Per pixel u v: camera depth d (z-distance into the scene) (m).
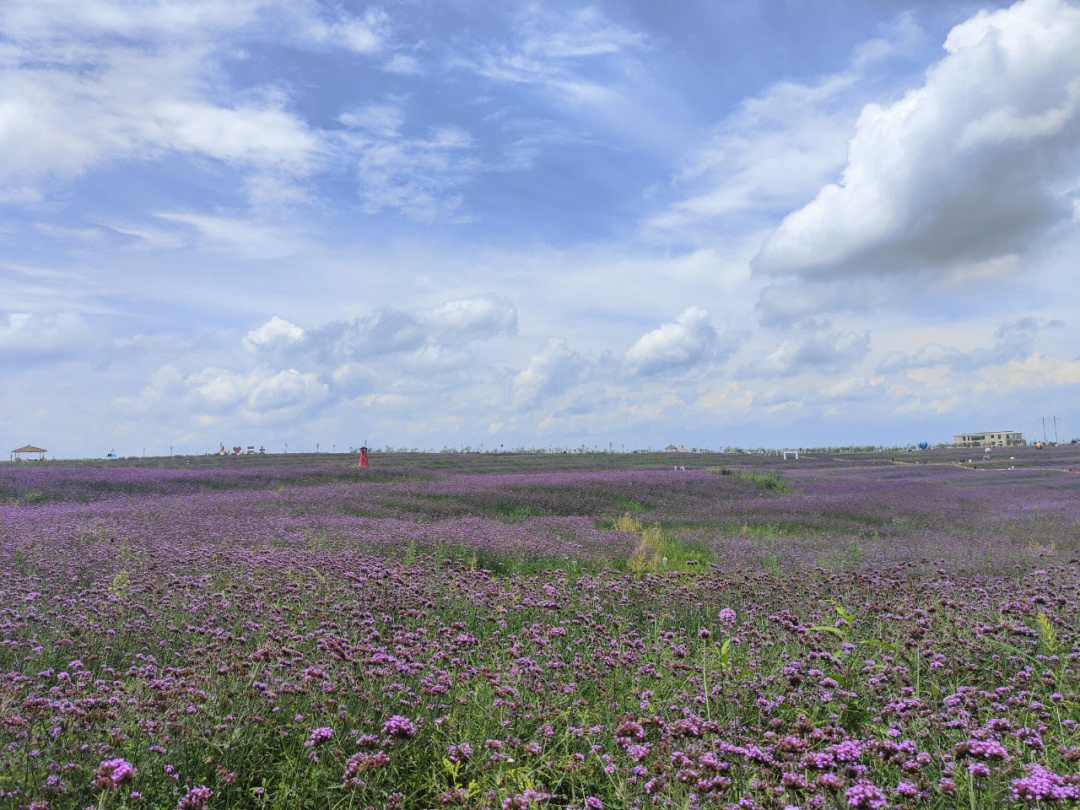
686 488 30.50
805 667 5.56
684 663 5.69
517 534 16.30
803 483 36.66
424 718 4.64
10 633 6.05
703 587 9.54
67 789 3.45
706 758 3.62
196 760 3.95
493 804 3.66
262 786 3.87
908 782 3.54
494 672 5.56
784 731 4.43
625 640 6.73
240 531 15.01
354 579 8.83
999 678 5.58
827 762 3.45
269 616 7.09
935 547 14.77
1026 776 3.35
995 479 42.41
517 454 70.19
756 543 16.47
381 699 4.81
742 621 7.86
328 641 5.81
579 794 3.93
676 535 18.08
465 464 50.44
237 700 4.55
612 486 29.73
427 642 6.42
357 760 3.65
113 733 3.91
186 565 10.05
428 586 9.07
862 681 5.28
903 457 71.25
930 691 5.08
